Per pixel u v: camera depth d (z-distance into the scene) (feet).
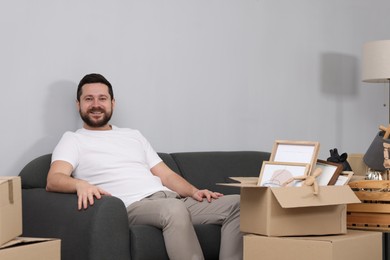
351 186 9.36
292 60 15.11
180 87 13.01
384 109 17.38
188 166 12.22
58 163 10.32
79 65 11.58
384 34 17.43
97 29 11.80
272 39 14.70
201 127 13.37
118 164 10.86
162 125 12.73
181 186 11.21
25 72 10.93
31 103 11.00
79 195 9.09
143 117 12.45
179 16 13.01
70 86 11.48
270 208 8.20
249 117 14.23
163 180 11.43
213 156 12.70
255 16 14.37
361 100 16.76
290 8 15.10
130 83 12.25
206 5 13.47
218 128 13.66
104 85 11.19
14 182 7.89
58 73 11.32
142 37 12.43
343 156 11.07
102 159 10.77
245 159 13.03
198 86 13.32
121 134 11.30
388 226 9.05
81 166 10.68
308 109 15.46
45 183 10.42
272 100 14.69
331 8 16.02
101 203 8.91
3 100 10.69
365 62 14.88
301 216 8.39
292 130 15.11
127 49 12.21
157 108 12.65
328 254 7.86
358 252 8.40
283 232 8.29
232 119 13.91
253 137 14.32
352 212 9.32
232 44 13.92
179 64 13.01
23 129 10.91
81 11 11.59
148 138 12.51
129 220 10.05
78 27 11.56
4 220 7.52
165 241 9.45
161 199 9.89
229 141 13.85
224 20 13.79
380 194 9.11
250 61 14.26
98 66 11.82
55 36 11.28
